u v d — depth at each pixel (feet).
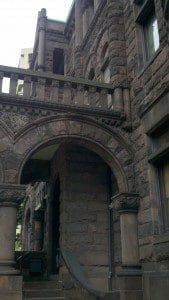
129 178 39.96
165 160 36.52
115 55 45.44
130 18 46.16
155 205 36.04
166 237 32.73
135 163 40.42
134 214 38.45
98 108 41.11
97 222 46.29
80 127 40.11
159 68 37.04
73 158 48.21
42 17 80.43
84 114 40.65
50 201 56.18
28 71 39.83
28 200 83.15
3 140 36.81
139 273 35.78
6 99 37.88
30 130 38.06
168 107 34.30
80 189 47.16
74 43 70.23
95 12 57.47
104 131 41.06
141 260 36.58
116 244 44.68
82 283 36.91
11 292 32.04
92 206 46.88
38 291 40.45
